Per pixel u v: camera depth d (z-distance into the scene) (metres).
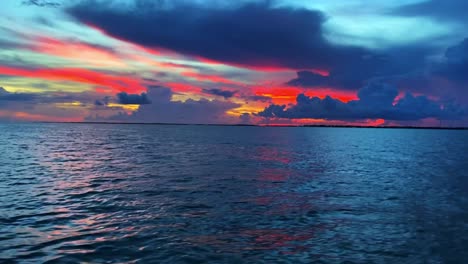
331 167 28.59
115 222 11.54
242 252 9.06
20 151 39.00
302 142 73.69
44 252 8.84
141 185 18.56
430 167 29.12
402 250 9.32
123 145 53.16
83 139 68.81
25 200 14.55
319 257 8.80
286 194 16.72
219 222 11.73
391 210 13.62
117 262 8.29
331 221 12.00
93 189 17.22
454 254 9.07
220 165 28.80
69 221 11.59
